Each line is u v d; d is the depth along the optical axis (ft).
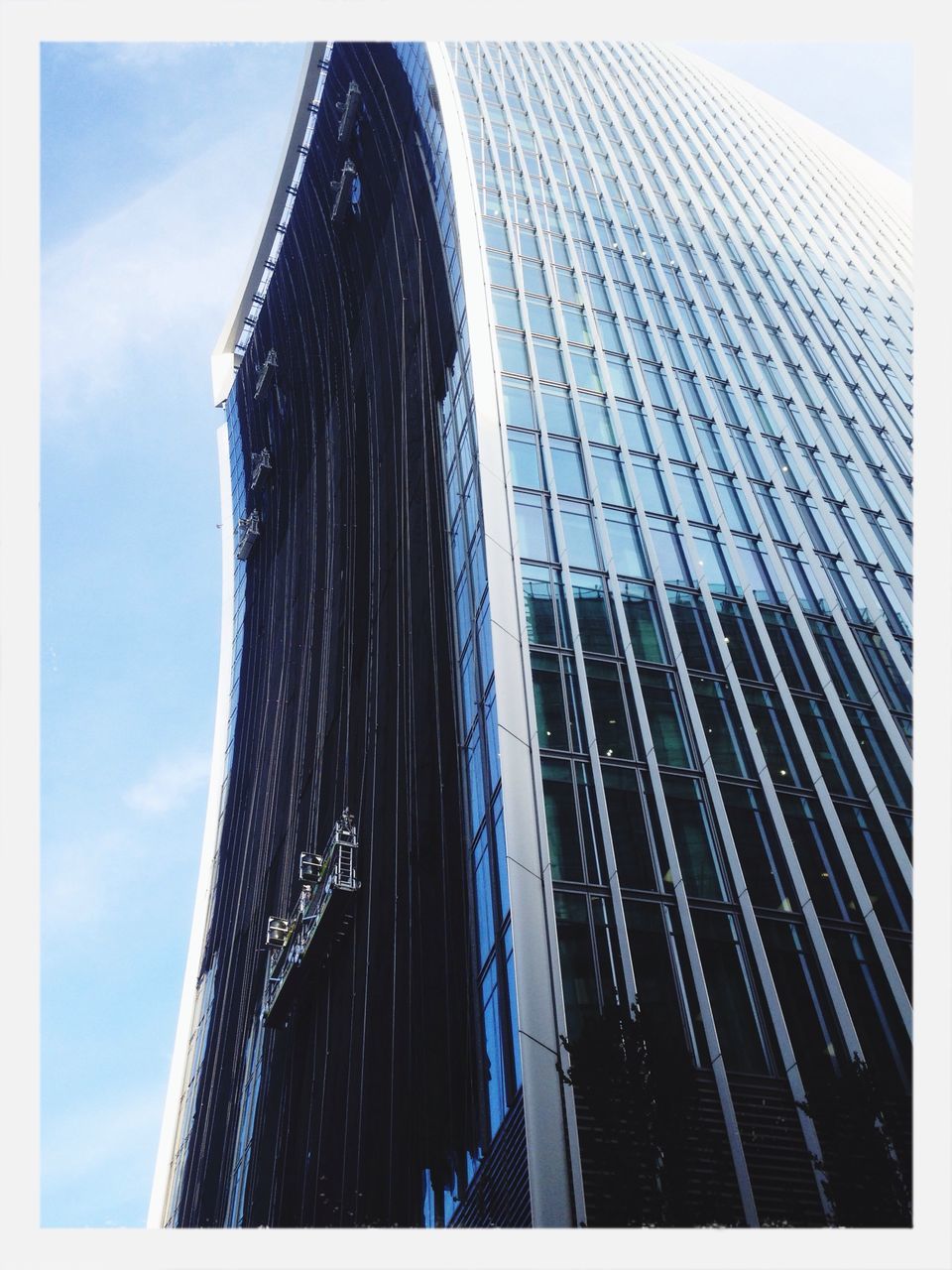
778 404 163.84
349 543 212.43
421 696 136.87
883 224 236.43
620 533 127.34
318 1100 133.69
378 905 133.18
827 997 90.84
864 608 131.03
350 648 189.16
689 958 89.97
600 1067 68.33
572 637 112.78
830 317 192.75
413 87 230.27
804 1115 81.56
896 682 122.31
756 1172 76.64
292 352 304.09
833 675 120.78
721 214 210.59
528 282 162.20
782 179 238.48
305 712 208.74
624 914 91.25
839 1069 85.66
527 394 141.49
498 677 106.32
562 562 120.47
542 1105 76.33
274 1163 143.54
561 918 89.45
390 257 228.43
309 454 271.28
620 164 210.79
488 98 214.28
